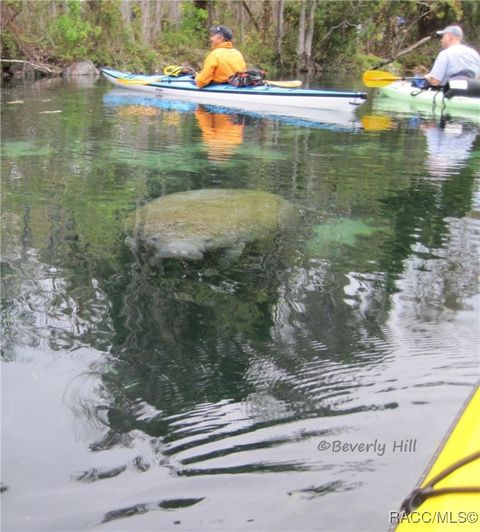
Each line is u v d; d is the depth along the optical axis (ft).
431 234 14.47
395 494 6.35
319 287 11.48
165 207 14.49
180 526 5.97
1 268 11.94
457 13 75.36
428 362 8.89
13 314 10.16
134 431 7.33
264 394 8.11
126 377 8.46
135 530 5.92
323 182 18.86
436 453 6.08
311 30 68.95
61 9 54.39
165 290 11.18
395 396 8.05
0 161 20.43
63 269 11.98
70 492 6.37
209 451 7.00
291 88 37.06
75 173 19.16
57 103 34.22
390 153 23.47
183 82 39.47
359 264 12.59
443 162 22.02
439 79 36.73
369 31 76.33
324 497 6.32
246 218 14.10
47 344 9.26
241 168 20.44
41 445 7.05
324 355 9.10
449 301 11.00
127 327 9.85
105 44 55.93
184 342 9.41
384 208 16.38
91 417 7.56
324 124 30.25
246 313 10.37
